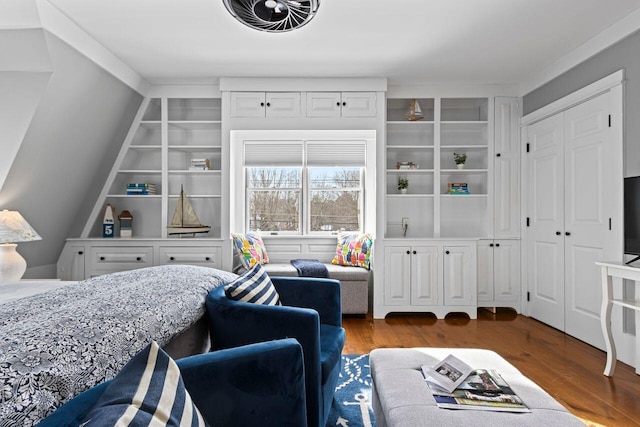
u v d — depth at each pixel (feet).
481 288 13.29
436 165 13.60
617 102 9.12
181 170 13.94
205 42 10.04
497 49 10.56
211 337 5.49
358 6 8.27
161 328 4.11
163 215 13.24
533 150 12.84
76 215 12.68
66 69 9.22
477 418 3.90
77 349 3.02
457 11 8.51
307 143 14.65
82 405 2.23
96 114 11.09
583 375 8.09
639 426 6.12
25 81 8.87
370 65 11.71
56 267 12.76
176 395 2.36
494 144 13.41
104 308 3.95
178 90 13.15
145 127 14.10
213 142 14.57
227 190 12.87
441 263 12.82
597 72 9.88
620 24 8.95
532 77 12.63
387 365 5.37
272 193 14.97
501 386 4.63
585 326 10.27
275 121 12.81
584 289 10.32
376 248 12.83
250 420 3.29
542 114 12.09
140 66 11.62
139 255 12.69
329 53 10.79
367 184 14.62
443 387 4.58
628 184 8.28
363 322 12.31
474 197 14.65
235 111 12.79
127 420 1.90
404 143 14.76
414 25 9.15
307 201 14.89
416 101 13.65
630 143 8.83
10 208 9.85
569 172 10.98
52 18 8.28
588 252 10.18
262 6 6.79
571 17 8.81
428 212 14.74
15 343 2.84
